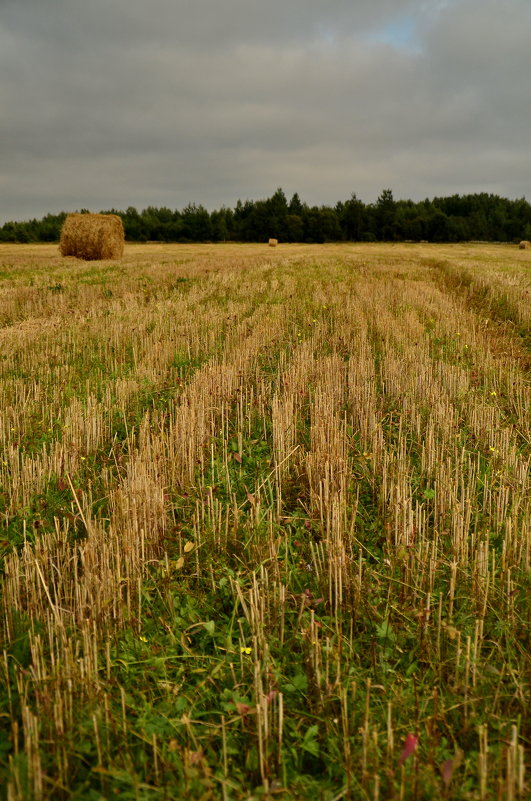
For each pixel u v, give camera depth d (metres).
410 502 4.27
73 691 2.76
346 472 4.93
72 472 5.29
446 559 3.96
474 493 4.90
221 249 51.19
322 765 2.60
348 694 2.89
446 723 2.70
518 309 14.32
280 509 4.58
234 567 4.02
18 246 57.19
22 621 3.33
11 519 4.55
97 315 13.02
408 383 7.70
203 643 3.29
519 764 2.37
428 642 3.19
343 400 7.20
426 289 18.52
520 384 7.87
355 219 114.62
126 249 49.84
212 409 6.57
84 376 8.51
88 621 3.07
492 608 3.43
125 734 2.56
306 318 12.39
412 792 2.34
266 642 3.11
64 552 3.87
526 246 56.03
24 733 2.50
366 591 3.62
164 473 5.05
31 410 6.80
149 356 9.07
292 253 42.03
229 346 9.92
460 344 10.35
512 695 2.82
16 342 10.40
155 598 3.64
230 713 2.78
